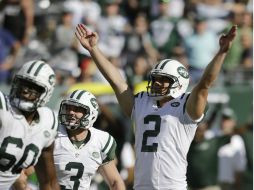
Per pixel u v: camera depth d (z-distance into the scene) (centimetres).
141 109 2403
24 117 2105
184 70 2405
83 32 2477
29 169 2605
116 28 4828
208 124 3975
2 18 4750
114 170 2641
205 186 3666
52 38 4619
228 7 5044
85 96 2566
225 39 2200
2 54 4538
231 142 3697
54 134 2162
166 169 2348
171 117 2355
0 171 2114
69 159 2556
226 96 4078
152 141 2362
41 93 2097
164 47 4738
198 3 5034
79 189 2583
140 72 4175
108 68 2466
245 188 3688
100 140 2606
